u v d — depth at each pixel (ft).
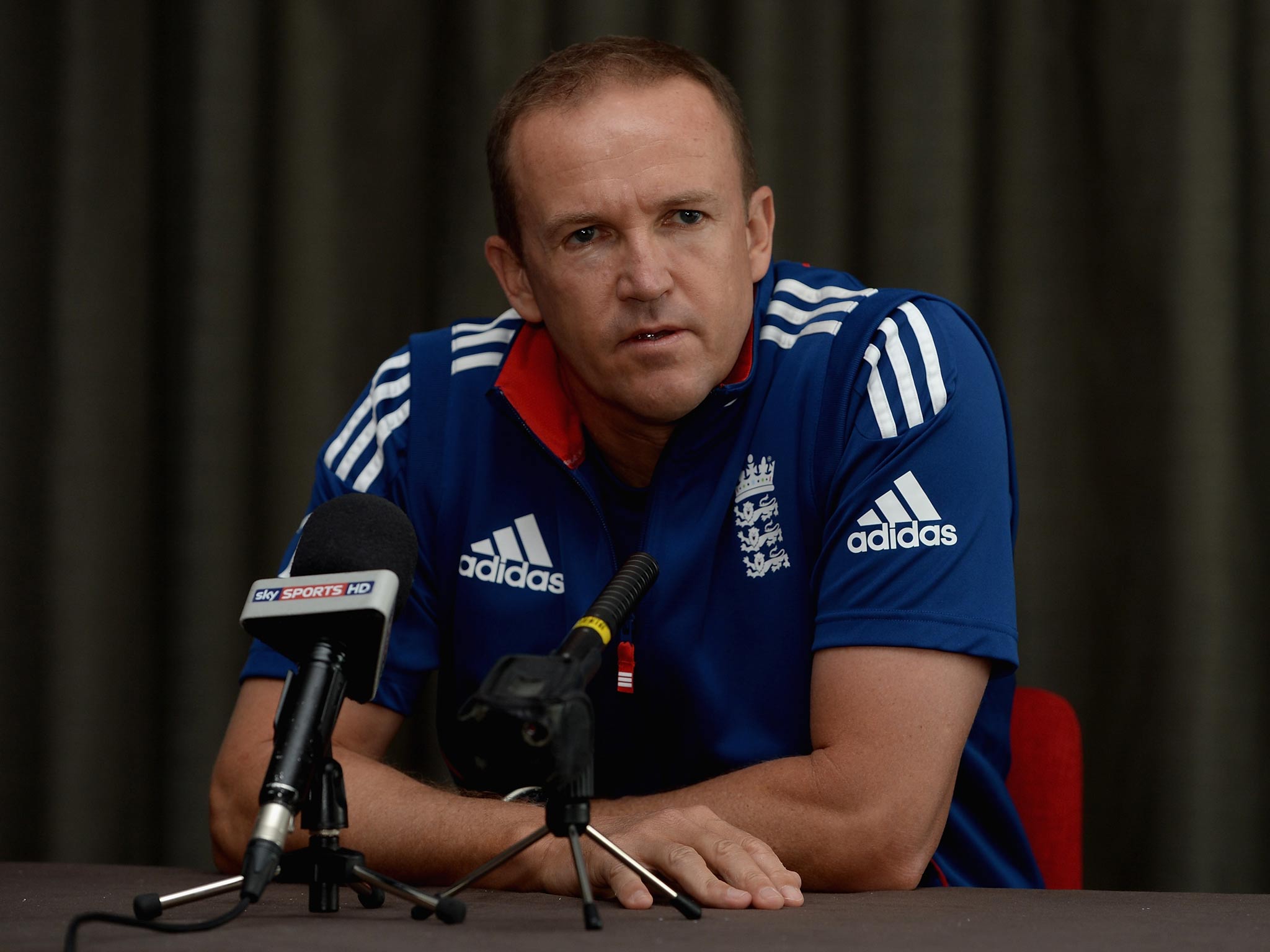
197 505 19.71
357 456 12.99
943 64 19.40
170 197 20.49
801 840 9.81
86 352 20.06
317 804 7.25
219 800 11.12
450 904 6.97
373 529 7.75
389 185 20.31
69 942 5.83
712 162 10.89
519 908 7.93
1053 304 19.44
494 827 9.74
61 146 20.27
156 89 20.67
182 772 19.39
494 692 6.32
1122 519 18.93
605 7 20.11
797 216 19.83
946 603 10.28
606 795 12.39
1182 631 18.29
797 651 11.25
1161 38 19.12
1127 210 19.15
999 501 10.91
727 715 11.44
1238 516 18.58
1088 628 18.95
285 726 6.96
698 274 10.84
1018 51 19.67
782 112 19.89
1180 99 18.95
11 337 20.29
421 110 20.36
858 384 11.18
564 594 12.01
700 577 11.53
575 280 10.93
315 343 19.95
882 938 6.49
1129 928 6.92
